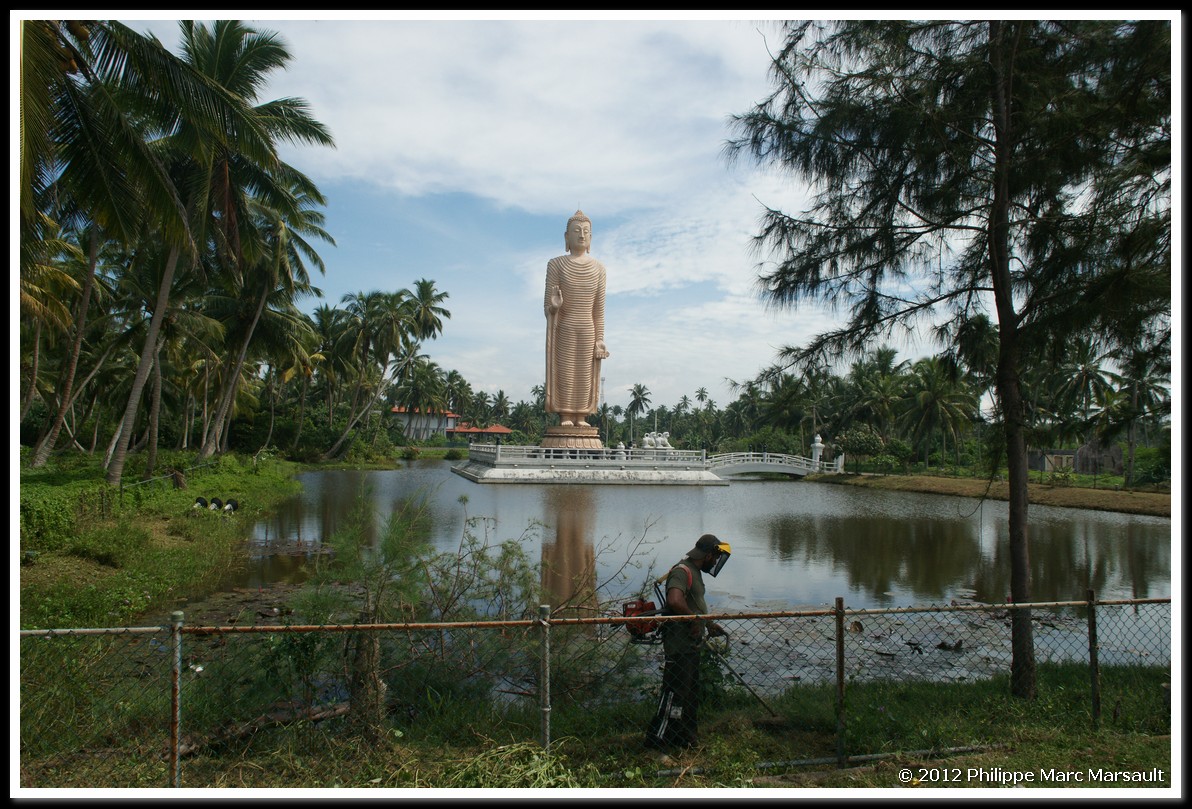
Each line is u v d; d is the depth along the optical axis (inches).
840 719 205.6
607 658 269.7
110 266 1145.4
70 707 213.0
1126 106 253.1
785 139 300.4
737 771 193.0
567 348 1956.2
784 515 1067.9
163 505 765.3
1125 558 709.3
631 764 200.7
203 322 994.7
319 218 1151.6
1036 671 275.3
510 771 181.9
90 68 404.2
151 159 435.2
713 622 222.4
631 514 1010.1
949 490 1556.3
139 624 385.7
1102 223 253.1
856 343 311.0
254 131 458.3
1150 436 334.3
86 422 1802.4
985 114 293.0
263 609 421.1
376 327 2126.0
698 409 3700.8
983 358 321.1
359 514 277.3
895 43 276.1
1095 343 259.9
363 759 200.7
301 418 2110.0
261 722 215.8
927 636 391.2
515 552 311.1
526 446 1768.0
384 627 184.2
